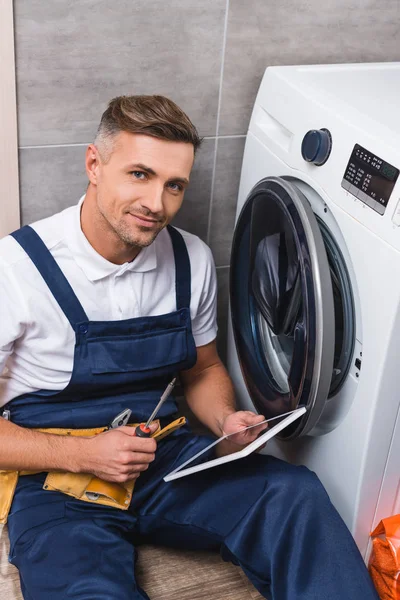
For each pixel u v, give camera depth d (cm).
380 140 137
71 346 155
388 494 156
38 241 149
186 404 218
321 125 152
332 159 148
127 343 155
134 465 147
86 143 180
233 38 179
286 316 157
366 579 144
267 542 151
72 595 139
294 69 175
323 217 155
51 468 150
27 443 149
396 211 130
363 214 139
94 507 154
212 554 174
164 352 160
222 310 220
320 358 144
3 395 161
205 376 178
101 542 148
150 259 156
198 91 184
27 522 150
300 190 156
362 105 154
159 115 138
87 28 167
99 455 147
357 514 155
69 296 150
